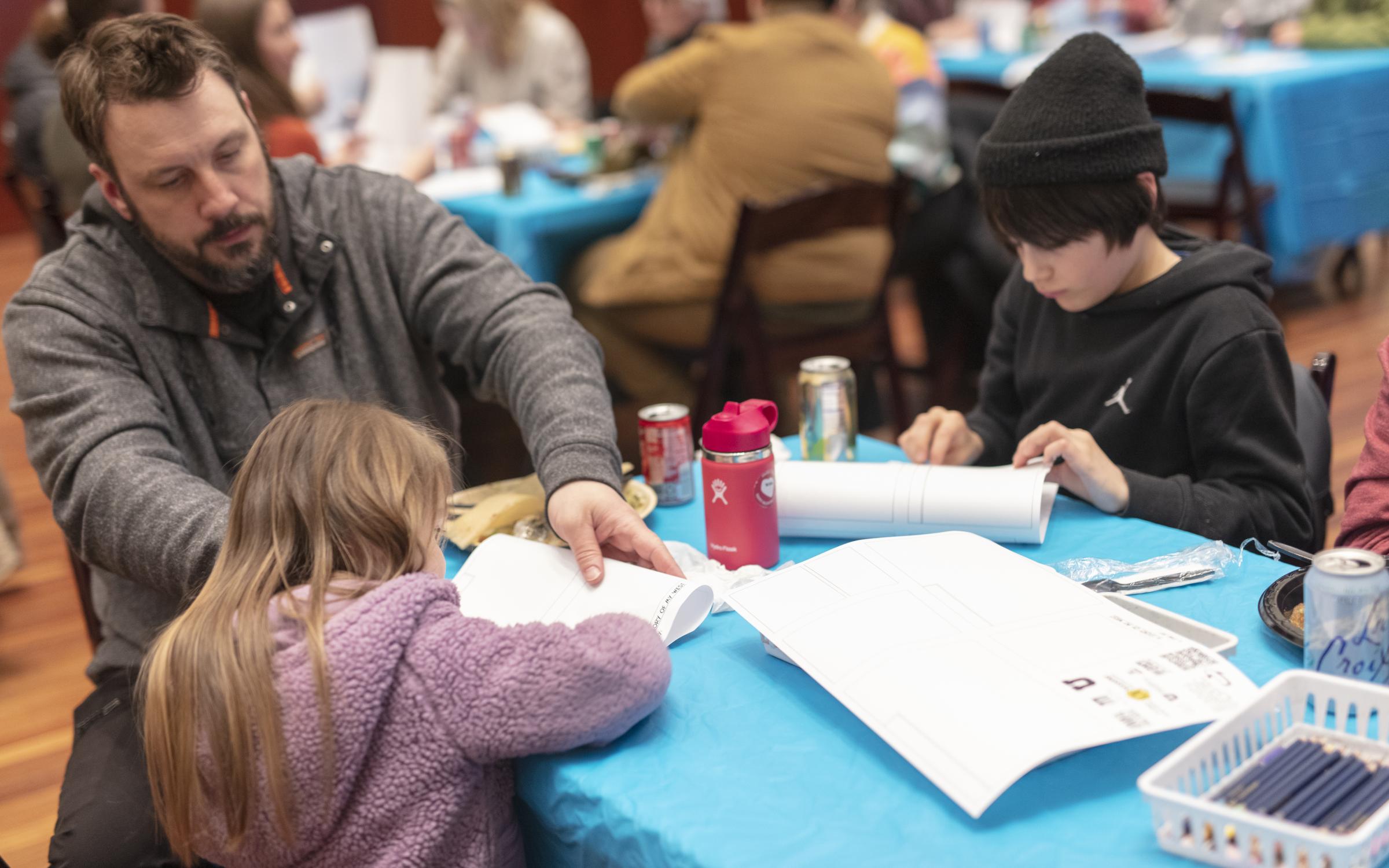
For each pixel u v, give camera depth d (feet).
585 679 2.75
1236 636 3.13
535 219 9.42
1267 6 14.87
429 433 3.99
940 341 11.80
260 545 2.97
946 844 2.41
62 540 10.27
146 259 4.41
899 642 2.92
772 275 9.29
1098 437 4.74
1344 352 11.93
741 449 3.68
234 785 2.67
